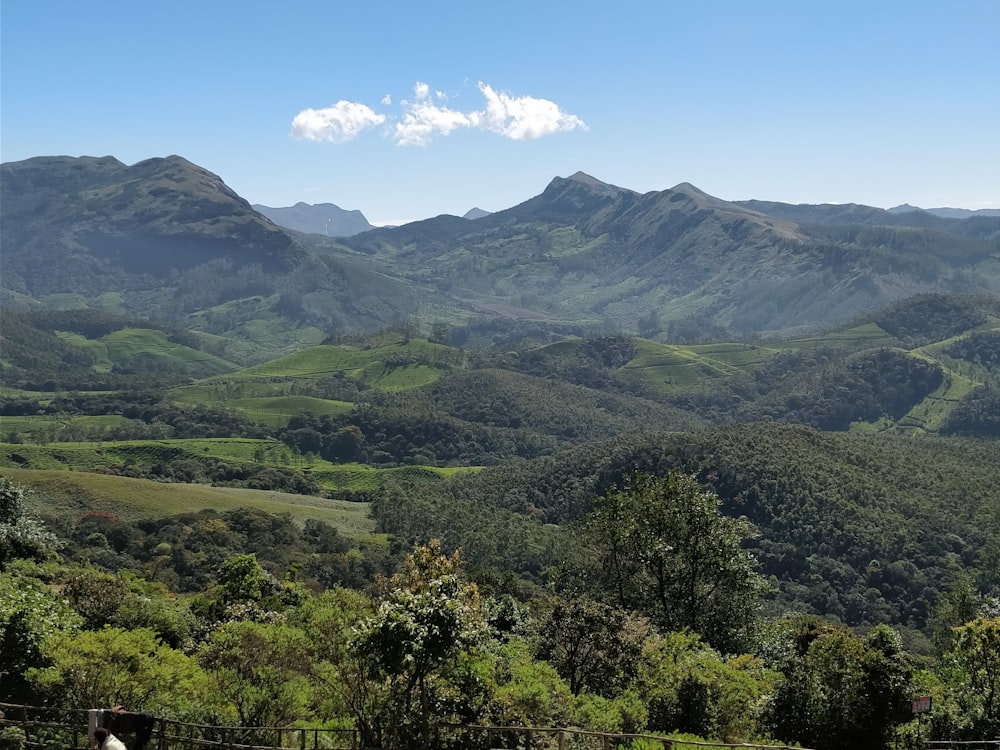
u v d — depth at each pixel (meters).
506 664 20.50
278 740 16.45
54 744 14.83
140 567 68.12
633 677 22.44
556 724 17.05
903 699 19.98
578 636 23.14
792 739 19.94
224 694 17.45
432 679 15.87
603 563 33.34
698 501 31.81
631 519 31.91
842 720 19.47
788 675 20.94
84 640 17.22
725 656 29.38
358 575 77.38
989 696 22.89
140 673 17.08
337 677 17.17
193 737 16.27
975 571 79.94
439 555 18.45
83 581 27.09
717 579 31.92
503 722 16.08
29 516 33.44
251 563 35.66
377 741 15.09
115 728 10.56
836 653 20.30
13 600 18.47
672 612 31.98
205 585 67.00
